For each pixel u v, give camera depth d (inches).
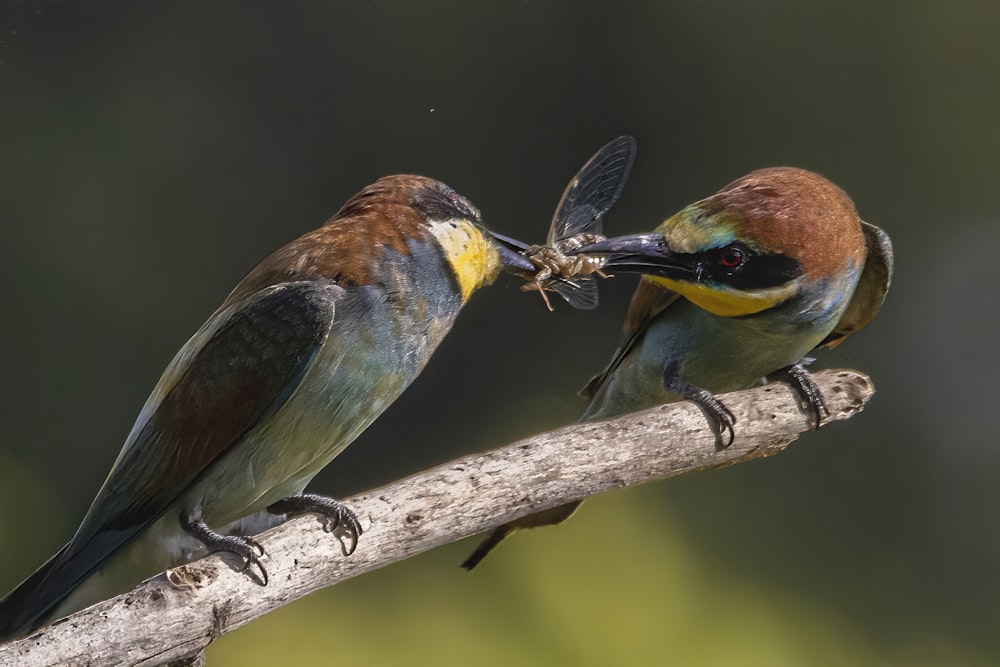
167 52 189.0
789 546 170.4
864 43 198.4
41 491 171.2
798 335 158.2
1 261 174.9
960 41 199.3
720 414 155.9
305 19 193.0
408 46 195.2
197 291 182.5
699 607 166.7
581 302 158.6
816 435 172.9
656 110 194.5
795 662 167.2
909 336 188.5
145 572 156.3
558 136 193.9
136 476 155.9
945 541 173.3
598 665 165.3
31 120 181.3
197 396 155.7
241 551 152.9
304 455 156.1
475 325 169.2
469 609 165.2
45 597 155.7
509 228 192.7
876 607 171.0
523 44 195.0
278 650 164.4
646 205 192.2
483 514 154.0
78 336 174.1
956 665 171.0
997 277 189.2
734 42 197.0
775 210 157.4
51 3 179.8
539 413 168.6
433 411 169.8
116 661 152.0
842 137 198.1
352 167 192.5
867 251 158.6
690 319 158.9
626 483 155.0
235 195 187.6
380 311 155.7
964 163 197.5
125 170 183.3
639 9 195.5
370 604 165.2
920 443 175.6
